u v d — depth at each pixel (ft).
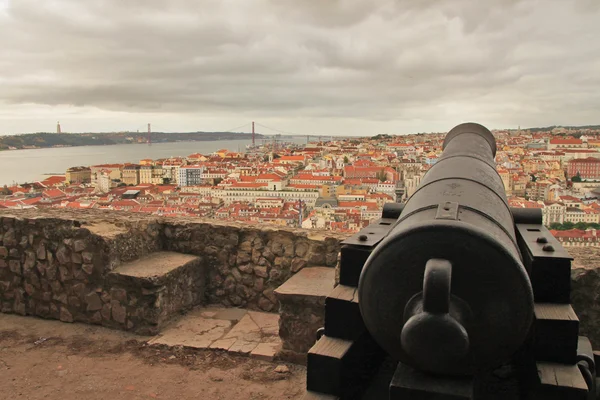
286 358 12.28
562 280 7.46
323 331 8.57
